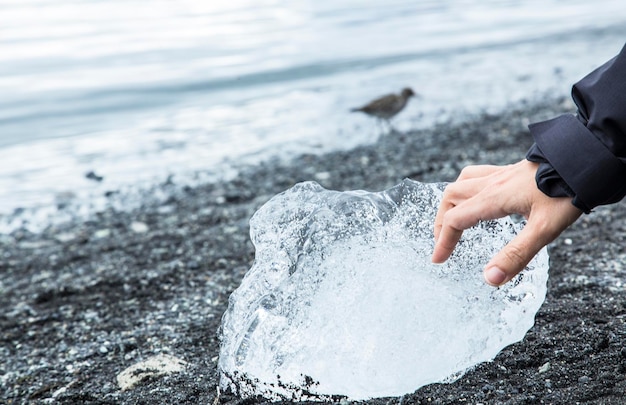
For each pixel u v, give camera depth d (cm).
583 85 194
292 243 241
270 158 689
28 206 607
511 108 802
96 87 939
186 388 267
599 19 1247
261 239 246
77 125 820
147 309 354
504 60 1016
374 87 914
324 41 1161
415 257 229
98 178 666
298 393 230
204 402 254
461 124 751
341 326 222
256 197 580
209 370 281
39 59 1080
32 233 544
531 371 246
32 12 1434
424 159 632
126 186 641
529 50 1066
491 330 227
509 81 912
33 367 306
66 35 1236
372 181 588
